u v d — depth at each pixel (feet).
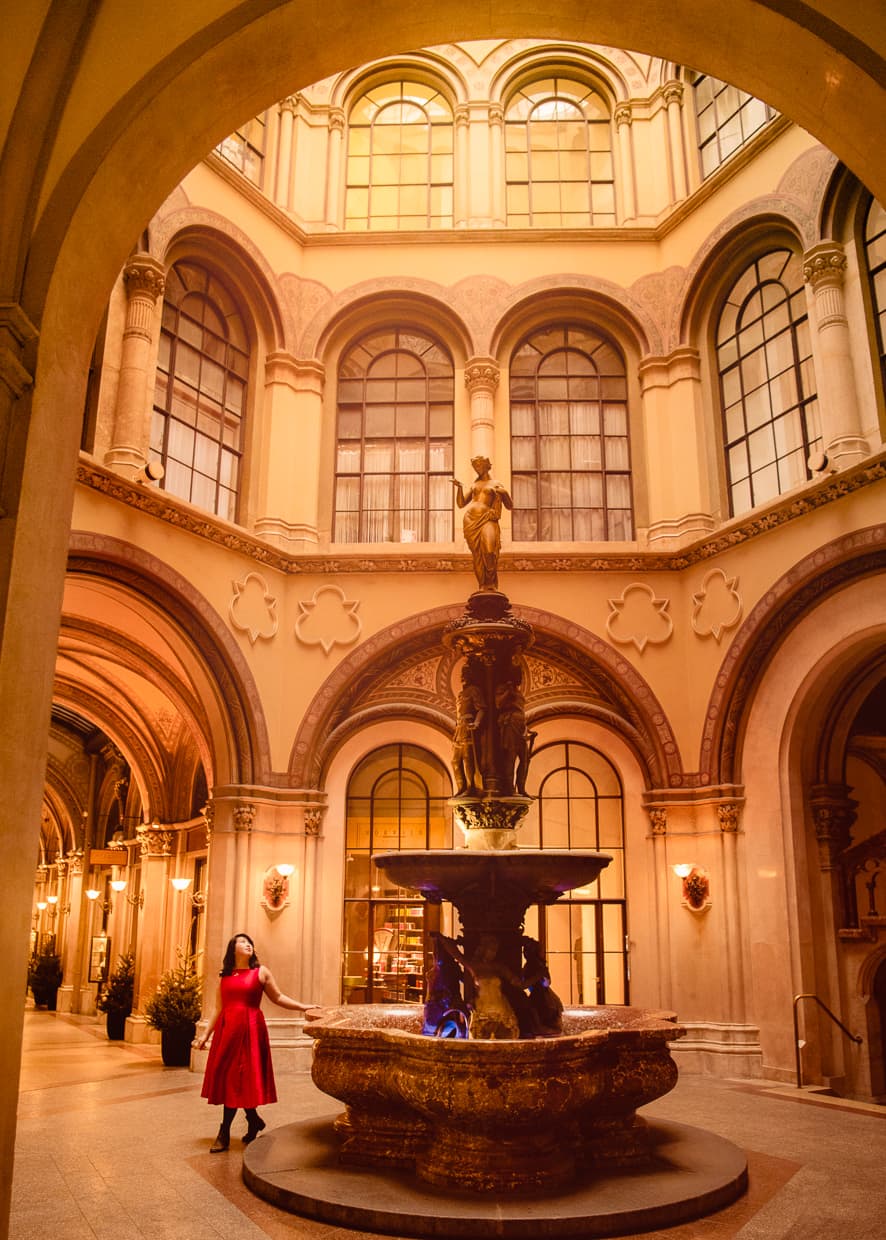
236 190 46.50
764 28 20.63
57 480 18.03
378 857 24.93
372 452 49.11
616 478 48.60
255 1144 24.00
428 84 53.98
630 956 43.06
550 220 51.98
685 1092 34.76
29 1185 21.58
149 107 19.26
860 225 40.04
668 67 50.57
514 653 29.78
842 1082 37.70
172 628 40.81
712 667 42.86
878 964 38.55
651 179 50.90
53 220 17.97
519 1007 24.35
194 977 43.65
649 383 48.01
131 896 65.82
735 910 40.37
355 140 53.36
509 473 47.88
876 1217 19.34
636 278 49.32
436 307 49.24
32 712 16.89
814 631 39.06
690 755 43.37
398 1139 22.13
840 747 41.32
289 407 47.60
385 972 44.06
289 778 43.52
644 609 45.01
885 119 19.54
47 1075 38.99
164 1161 23.66
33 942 97.71
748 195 44.50
